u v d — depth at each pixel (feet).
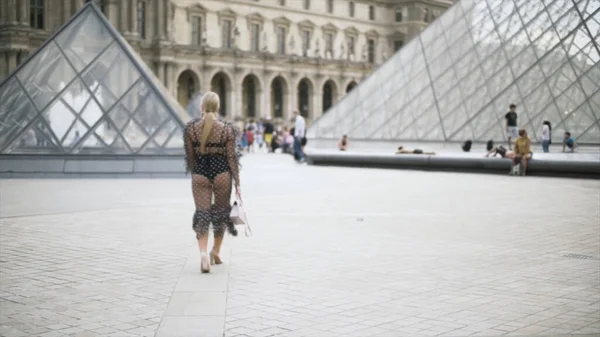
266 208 78.95
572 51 153.28
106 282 42.29
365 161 157.28
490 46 166.81
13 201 83.97
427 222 67.72
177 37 387.34
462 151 157.38
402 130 170.91
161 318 34.83
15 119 122.62
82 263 47.73
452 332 32.53
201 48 389.39
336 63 473.26
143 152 121.90
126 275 44.11
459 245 55.11
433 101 168.66
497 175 133.49
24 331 32.71
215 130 45.32
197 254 50.93
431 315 35.35
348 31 488.02
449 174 136.05
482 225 65.87
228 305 37.22
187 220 68.08
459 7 181.06
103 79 125.80
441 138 161.89
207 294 39.37
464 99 163.32
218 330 32.81
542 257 50.39
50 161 119.85
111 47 129.08
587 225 65.98
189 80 406.00
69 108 123.34
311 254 51.21
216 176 45.75
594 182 115.75
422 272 45.19
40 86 125.39
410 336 31.94
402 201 86.22
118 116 123.65
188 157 46.24
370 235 59.82
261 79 426.51
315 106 464.24
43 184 107.86
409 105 173.06
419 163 147.33
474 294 39.55
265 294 39.47
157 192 95.86
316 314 35.53
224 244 55.31
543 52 157.07
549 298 38.73
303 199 88.53
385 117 176.76
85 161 120.06
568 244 55.72
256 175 132.57
